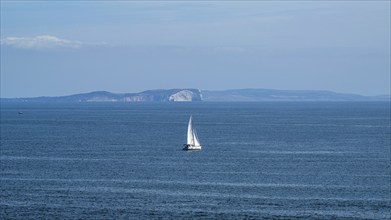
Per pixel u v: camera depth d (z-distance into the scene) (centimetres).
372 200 12356
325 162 18500
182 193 13025
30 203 11931
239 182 14500
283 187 13825
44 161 18512
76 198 12456
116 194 12888
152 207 11619
